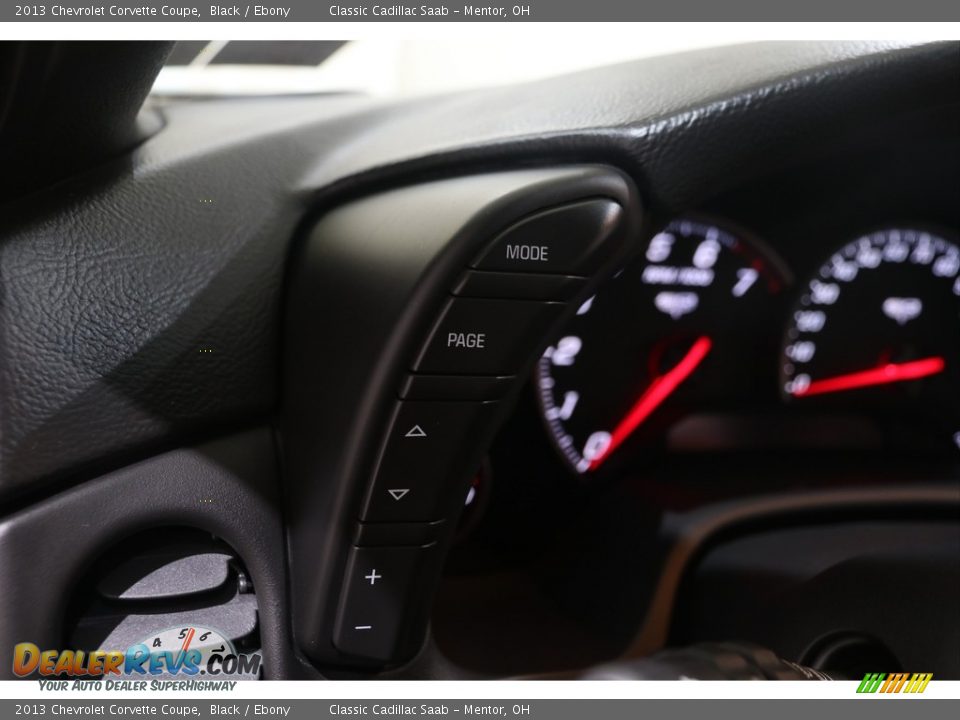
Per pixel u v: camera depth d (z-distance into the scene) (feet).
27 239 1.85
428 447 1.80
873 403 3.61
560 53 3.25
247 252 2.00
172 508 1.91
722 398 3.44
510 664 2.59
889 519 2.97
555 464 3.18
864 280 3.56
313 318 1.94
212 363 1.96
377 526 1.83
